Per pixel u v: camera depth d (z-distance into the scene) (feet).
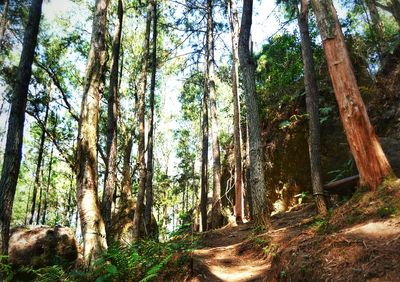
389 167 16.51
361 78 45.60
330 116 42.96
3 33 47.03
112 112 37.40
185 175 83.05
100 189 87.04
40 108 63.26
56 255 36.06
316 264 11.99
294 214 36.40
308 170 43.39
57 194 97.14
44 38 63.98
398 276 9.58
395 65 40.27
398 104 37.22
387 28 71.77
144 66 39.86
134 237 32.42
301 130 45.60
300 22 31.68
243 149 56.59
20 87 23.13
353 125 17.17
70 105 65.92
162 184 76.33
